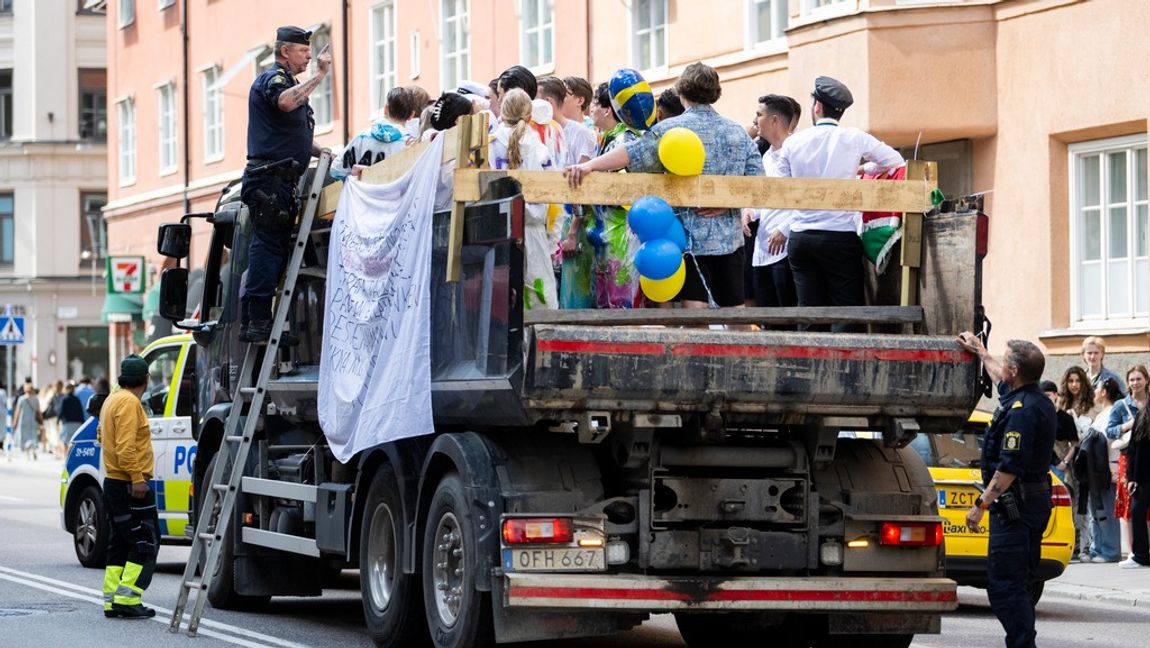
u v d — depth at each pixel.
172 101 61.44
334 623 17.91
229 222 19.48
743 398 12.95
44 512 36.16
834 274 14.98
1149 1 27.48
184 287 19.73
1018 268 29.73
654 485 13.44
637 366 12.61
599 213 14.38
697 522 13.59
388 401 14.16
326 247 16.38
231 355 19.00
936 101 29.77
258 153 17.11
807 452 13.85
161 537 23.34
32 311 81.62
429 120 14.95
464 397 13.20
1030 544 14.00
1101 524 25.11
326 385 15.60
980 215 13.64
